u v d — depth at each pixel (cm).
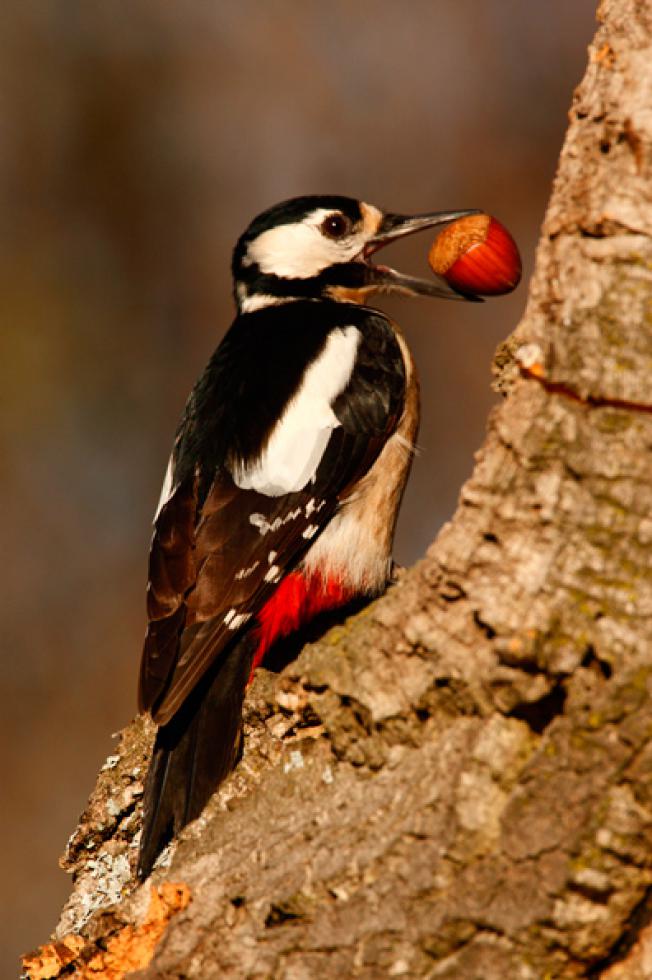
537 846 674
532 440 715
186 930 753
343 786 773
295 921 727
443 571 733
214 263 1994
